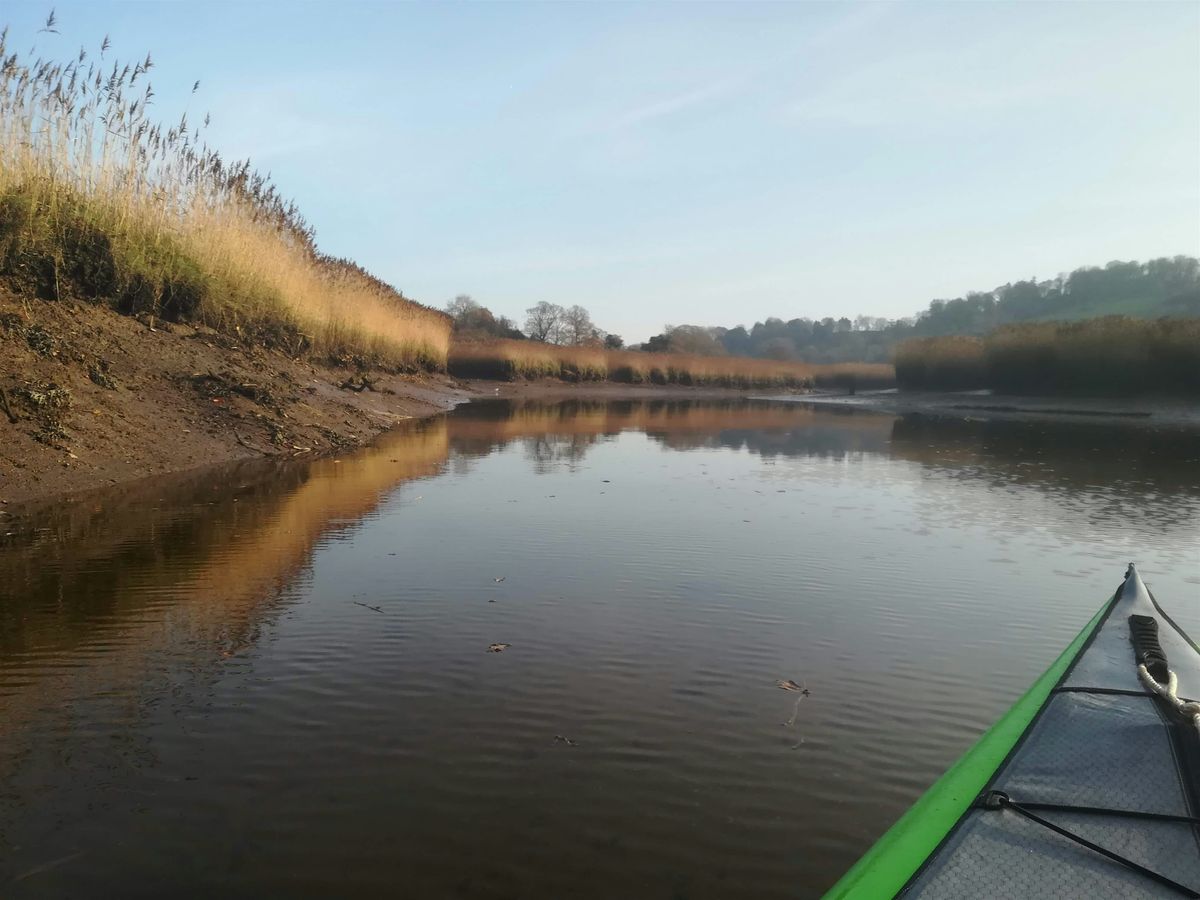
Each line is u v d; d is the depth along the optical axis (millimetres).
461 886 2824
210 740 3852
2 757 3654
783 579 6953
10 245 10914
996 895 2271
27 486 8430
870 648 5348
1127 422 27812
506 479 11758
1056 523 9727
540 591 6395
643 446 17344
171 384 12172
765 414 31094
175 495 9117
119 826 3145
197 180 14977
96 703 4219
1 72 10742
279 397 14117
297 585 6289
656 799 3424
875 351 119375
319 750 3777
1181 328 32312
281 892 2777
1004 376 39250
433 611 5809
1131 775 2854
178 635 5188
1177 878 2352
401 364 28469
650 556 7566
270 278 17375
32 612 5527
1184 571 7562
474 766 3664
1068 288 115625
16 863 2906
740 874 2930
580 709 4293
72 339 11109
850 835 3195
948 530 9172
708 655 5137
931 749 3947
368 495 9883
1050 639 5605
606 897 2783
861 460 15867
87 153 12445
